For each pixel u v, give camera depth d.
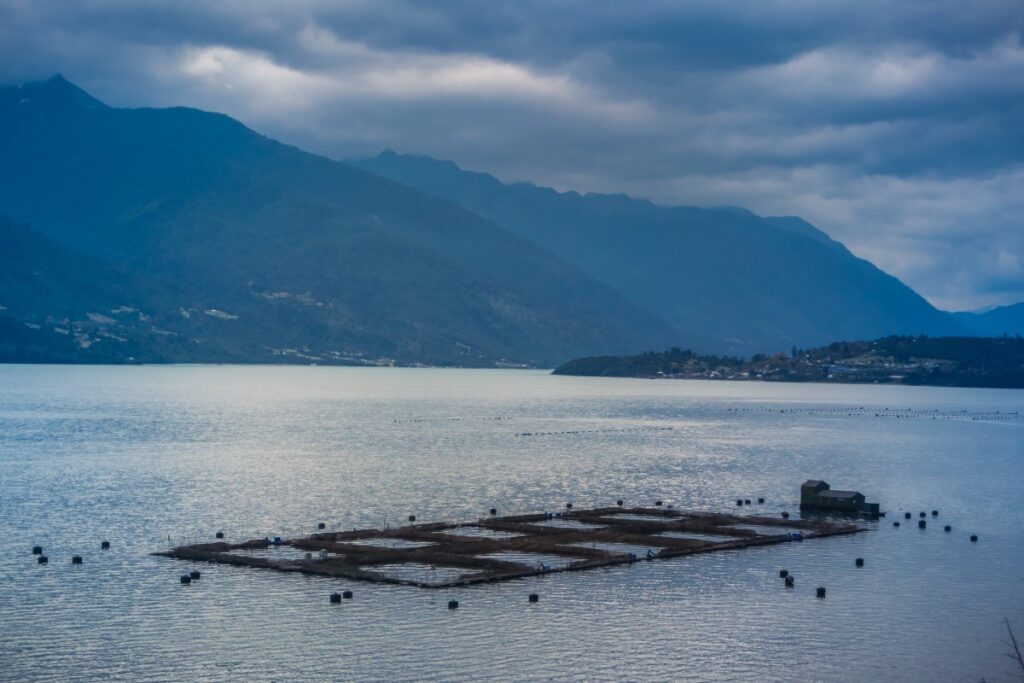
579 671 97.69
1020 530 161.75
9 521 158.62
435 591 120.06
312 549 138.50
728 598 119.81
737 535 152.12
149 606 114.00
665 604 117.12
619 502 182.12
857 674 97.94
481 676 96.31
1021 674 98.31
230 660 99.19
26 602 115.31
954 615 115.00
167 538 147.12
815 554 142.00
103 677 95.19
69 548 140.25
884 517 173.38
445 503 179.50
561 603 116.56
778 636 107.50
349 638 104.88
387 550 136.62
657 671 98.06
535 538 146.25
